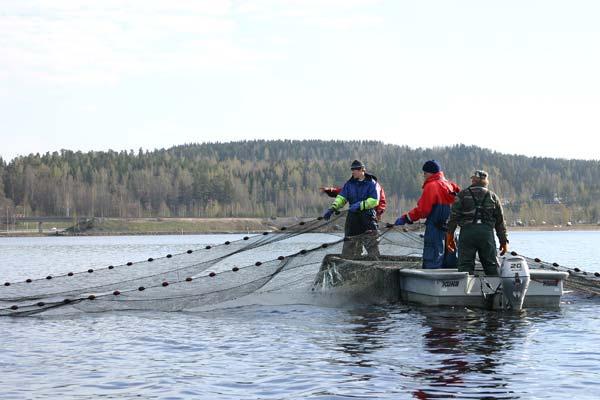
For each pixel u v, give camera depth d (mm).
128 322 20484
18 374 14211
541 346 16188
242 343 16984
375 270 24016
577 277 25141
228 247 33531
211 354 15836
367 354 15555
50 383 13523
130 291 23578
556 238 159625
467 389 12781
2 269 49688
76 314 22125
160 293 24594
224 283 24469
